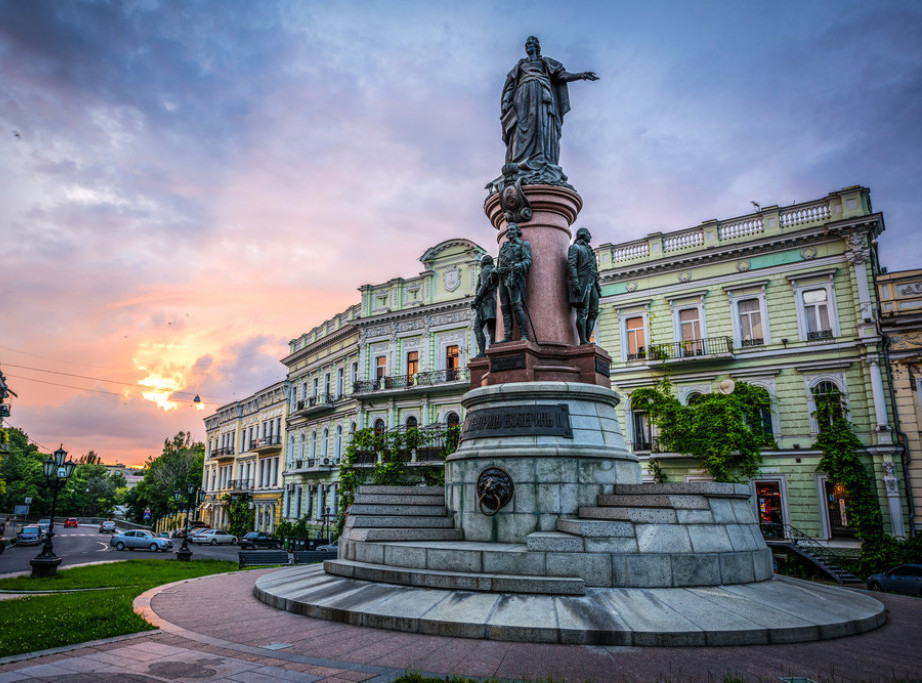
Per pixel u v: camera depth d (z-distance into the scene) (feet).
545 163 42.34
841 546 79.92
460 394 114.62
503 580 26.27
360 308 139.54
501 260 38.99
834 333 85.56
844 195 86.63
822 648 22.09
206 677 18.13
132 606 30.09
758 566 30.14
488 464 34.01
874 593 38.27
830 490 83.51
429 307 121.60
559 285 40.40
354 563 32.09
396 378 123.85
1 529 135.33
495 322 41.42
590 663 19.97
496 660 20.22
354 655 20.77
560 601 25.02
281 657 20.42
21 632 23.56
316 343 157.79
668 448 92.99
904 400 79.82
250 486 194.29
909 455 78.54
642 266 100.53
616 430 37.04
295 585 32.01
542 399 35.58
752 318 92.79
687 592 26.48
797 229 89.81
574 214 43.19
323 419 149.59
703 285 96.32
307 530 147.43
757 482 88.22
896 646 22.63
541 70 44.78
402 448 113.70
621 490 32.96
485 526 33.12
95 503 395.34
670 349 96.84
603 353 39.09
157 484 271.08
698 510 29.04
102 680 17.76
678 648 21.86
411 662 19.97
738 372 91.61
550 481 32.48
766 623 23.47
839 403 83.51
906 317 80.64
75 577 50.21
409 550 30.14
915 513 77.05
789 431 86.79
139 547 127.85
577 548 27.61
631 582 26.91
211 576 43.86
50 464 54.29
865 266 84.07
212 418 242.17
